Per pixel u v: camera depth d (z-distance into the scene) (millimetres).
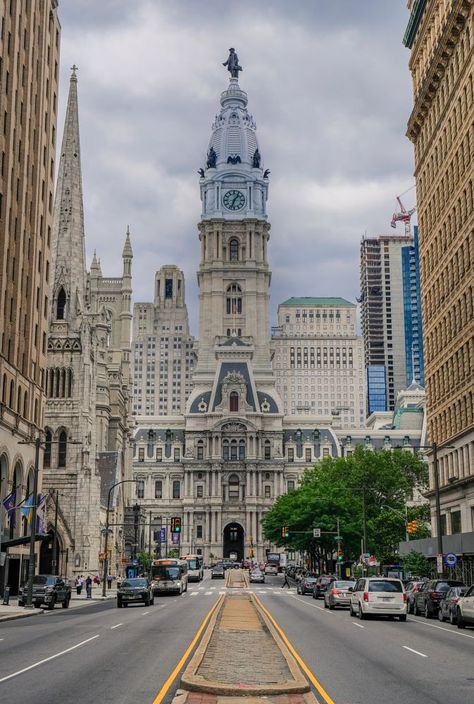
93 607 76688
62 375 132500
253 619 51000
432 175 102062
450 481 93062
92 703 21625
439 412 100938
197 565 163875
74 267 139125
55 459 130125
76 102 148125
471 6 81938
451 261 93125
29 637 41156
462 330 88750
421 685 25703
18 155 92812
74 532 127250
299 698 21453
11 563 91938
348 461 163625
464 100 85750
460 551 86562
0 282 85250
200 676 24031
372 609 54875
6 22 86750
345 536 145500
